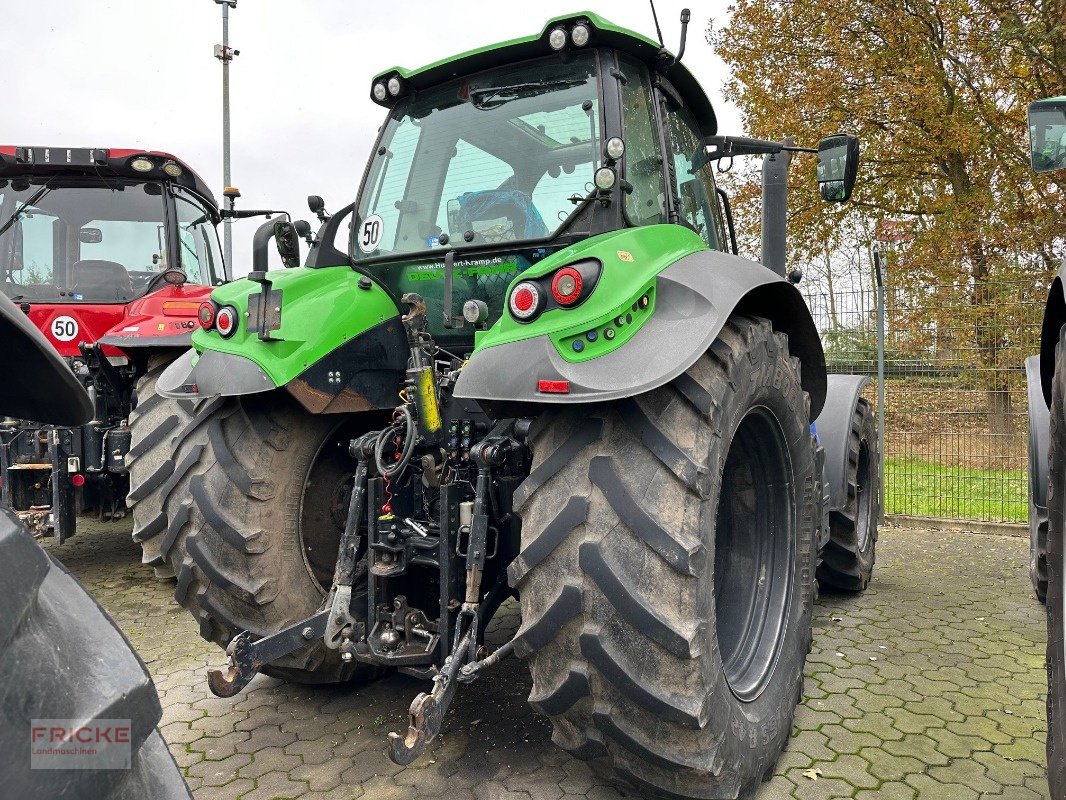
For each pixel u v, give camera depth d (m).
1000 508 6.73
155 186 5.92
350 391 2.70
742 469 2.67
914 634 3.73
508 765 2.49
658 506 1.87
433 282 2.81
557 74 2.64
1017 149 11.40
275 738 2.70
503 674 3.21
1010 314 6.69
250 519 2.57
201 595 2.60
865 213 13.33
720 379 2.05
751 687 2.37
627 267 2.00
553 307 1.98
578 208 2.45
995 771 2.48
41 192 5.68
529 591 1.96
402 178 2.97
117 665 0.93
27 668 0.81
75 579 1.04
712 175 3.55
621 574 1.84
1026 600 4.29
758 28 13.26
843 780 2.43
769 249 3.51
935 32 11.95
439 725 2.01
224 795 2.35
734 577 2.69
